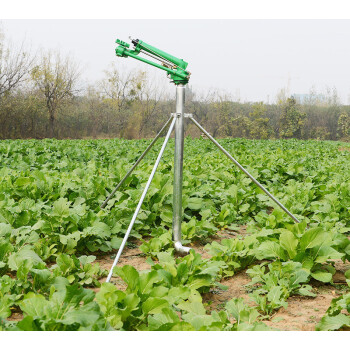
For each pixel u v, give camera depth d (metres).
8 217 4.70
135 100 44.84
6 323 2.44
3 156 11.60
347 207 6.15
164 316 2.56
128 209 5.36
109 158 11.80
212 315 2.73
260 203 6.80
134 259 4.56
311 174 9.66
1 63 34.84
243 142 23.19
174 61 3.98
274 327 2.86
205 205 6.34
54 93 38.66
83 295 2.42
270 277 3.56
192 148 15.84
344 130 54.44
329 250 3.73
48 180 6.45
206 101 51.69
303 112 55.09
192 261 3.48
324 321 2.78
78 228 4.73
